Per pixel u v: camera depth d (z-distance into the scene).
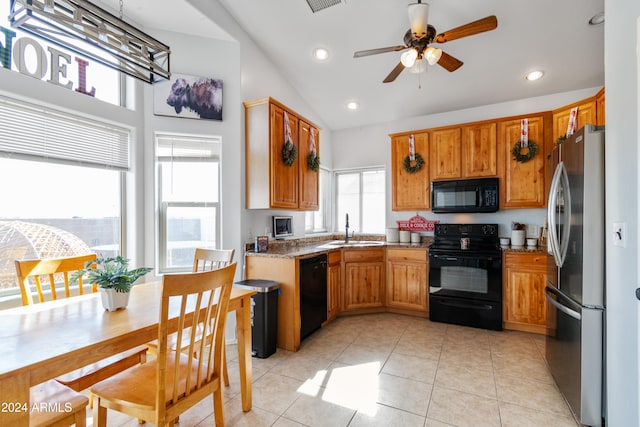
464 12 2.51
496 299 3.11
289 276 2.69
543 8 2.41
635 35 1.26
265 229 3.21
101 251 2.43
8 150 1.87
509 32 2.66
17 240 1.98
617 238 1.42
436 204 3.65
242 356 1.80
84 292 2.29
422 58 2.50
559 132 3.04
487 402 1.91
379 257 3.71
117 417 1.76
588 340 1.61
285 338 2.69
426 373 2.26
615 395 1.45
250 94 2.96
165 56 1.85
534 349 2.67
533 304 3.02
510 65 3.05
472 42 2.79
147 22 2.59
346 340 2.88
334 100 3.91
